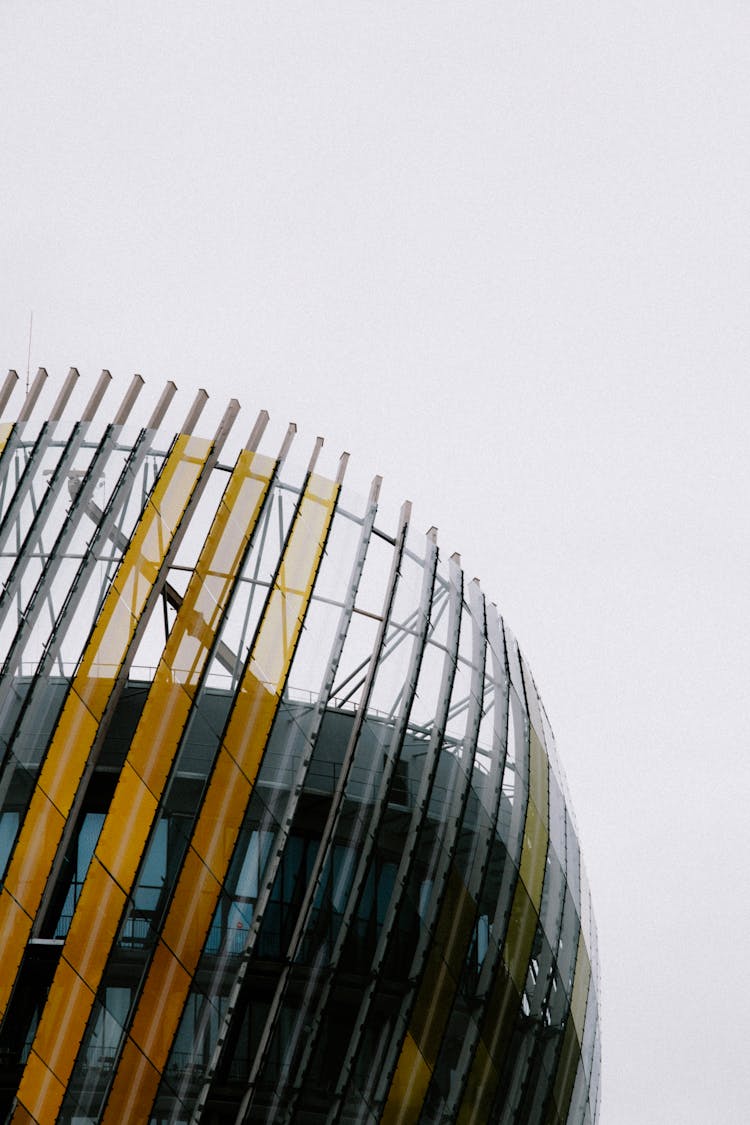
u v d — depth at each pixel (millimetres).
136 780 31016
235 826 31375
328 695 33906
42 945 29531
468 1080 33344
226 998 30188
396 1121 31656
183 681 32312
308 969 31266
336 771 33188
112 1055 29047
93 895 29906
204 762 31672
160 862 30578
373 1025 31859
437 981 33156
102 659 32281
